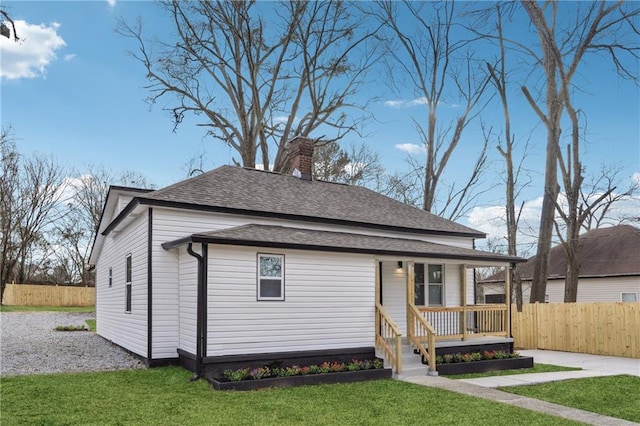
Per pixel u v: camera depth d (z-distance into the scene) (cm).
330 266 1121
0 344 1452
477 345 1295
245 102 2717
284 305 1048
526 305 1764
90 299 3728
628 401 876
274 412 735
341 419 712
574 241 2045
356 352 1133
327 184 1756
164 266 1141
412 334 1223
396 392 912
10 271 3712
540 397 904
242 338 991
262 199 1357
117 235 1519
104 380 929
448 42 2652
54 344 1485
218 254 986
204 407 750
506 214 2569
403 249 1238
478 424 704
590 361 1399
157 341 1113
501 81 2458
